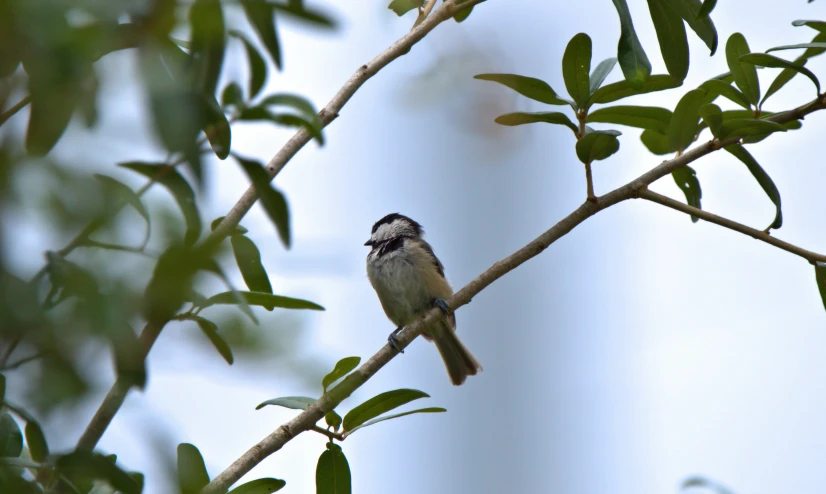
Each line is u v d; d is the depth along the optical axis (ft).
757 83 21.88
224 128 12.39
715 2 17.88
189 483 13.37
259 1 9.30
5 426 12.15
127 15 8.43
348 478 18.45
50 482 10.74
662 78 21.25
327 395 17.26
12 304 7.48
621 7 19.49
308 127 12.46
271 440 16.79
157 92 8.13
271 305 13.00
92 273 7.92
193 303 9.29
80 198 7.75
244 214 16.98
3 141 7.95
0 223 7.45
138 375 8.39
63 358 7.68
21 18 7.43
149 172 10.00
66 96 7.78
